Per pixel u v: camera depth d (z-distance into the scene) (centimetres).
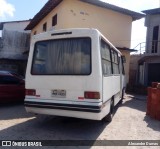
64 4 1381
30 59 623
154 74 1928
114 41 1719
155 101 816
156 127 694
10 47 2272
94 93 536
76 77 554
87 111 535
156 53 1777
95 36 557
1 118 719
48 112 582
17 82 957
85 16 1493
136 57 2270
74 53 573
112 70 734
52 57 595
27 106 605
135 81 2247
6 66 2270
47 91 585
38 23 2059
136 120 782
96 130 636
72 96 555
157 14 1867
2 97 896
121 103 1160
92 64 546
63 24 1384
